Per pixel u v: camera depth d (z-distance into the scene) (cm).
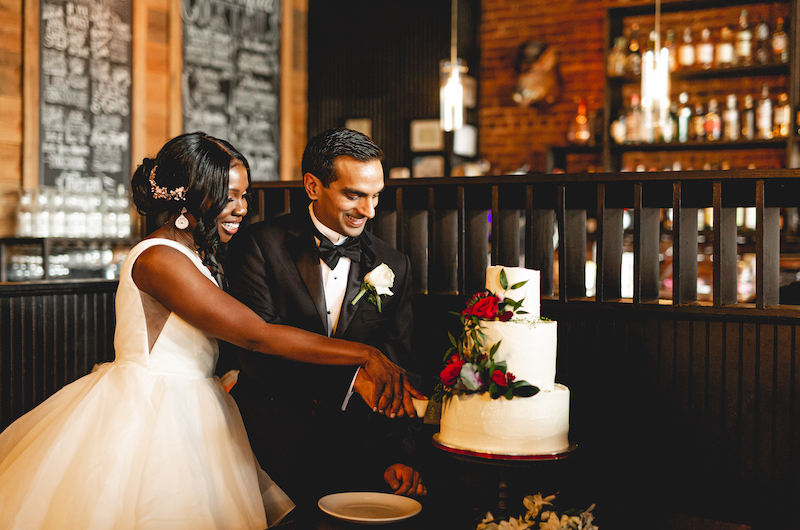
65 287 271
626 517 176
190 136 167
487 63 602
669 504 211
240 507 160
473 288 243
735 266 218
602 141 509
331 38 632
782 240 409
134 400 157
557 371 225
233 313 157
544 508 164
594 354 220
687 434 209
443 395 161
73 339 276
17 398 256
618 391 217
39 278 418
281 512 173
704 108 493
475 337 155
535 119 585
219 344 200
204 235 167
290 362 178
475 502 175
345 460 188
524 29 587
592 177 214
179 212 168
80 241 431
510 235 237
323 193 173
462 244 232
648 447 214
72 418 156
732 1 479
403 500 165
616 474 217
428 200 236
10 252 425
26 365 259
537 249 236
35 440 158
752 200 214
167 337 162
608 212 232
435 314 239
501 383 148
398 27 606
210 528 151
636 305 212
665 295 427
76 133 452
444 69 505
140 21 478
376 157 171
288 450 182
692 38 512
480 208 242
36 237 404
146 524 146
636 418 215
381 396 162
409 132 603
